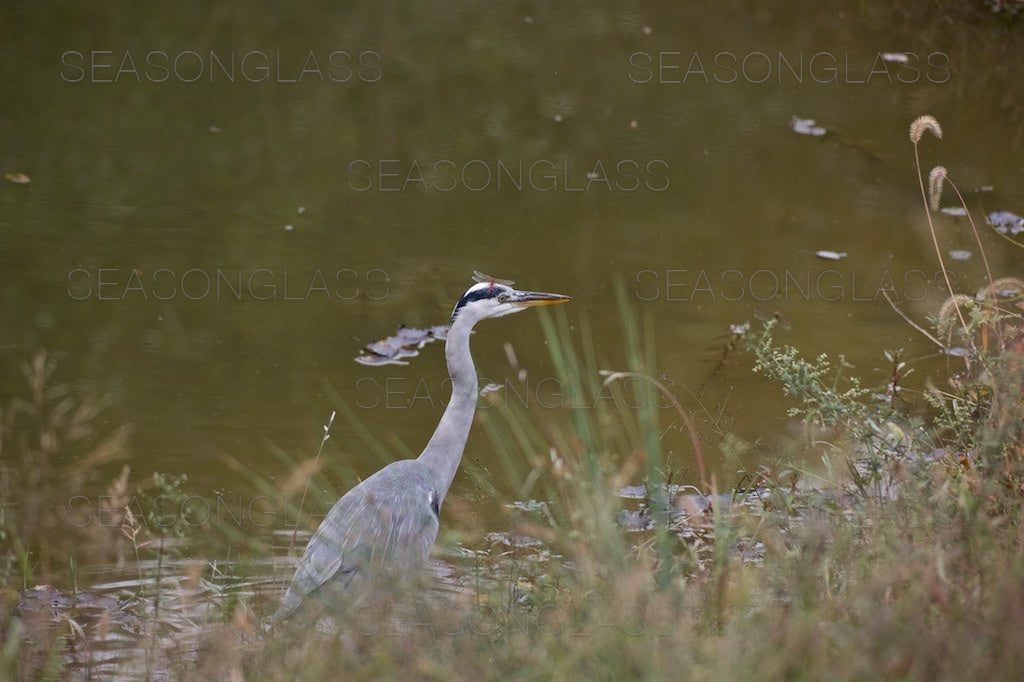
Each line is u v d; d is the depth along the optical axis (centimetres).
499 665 562
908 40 2459
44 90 2006
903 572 580
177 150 1839
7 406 1138
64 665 746
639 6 2653
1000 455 729
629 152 1905
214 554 918
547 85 2172
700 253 1562
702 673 520
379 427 1150
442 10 2561
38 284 1402
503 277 1467
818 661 522
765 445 1080
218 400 1184
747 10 2641
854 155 1911
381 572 705
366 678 570
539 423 1159
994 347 900
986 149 1938
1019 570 576
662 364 1268
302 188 1731
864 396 1179
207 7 2484
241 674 614
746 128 2017
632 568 646
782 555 664
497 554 820
